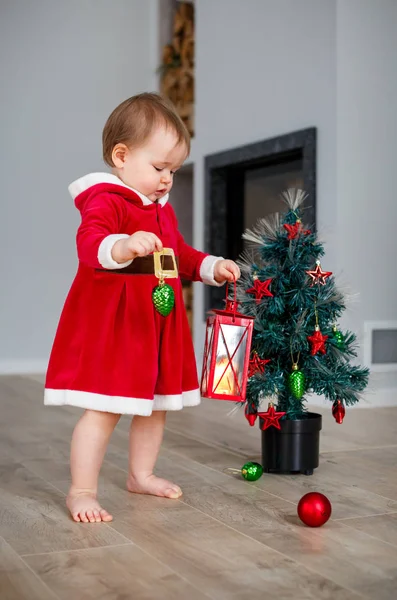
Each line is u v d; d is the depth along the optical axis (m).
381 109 3.82
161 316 1.86
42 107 5.43
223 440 2.82
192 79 5.32
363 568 1.45
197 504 1.92
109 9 5.60
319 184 3.83
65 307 1.85
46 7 5.43
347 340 2.32
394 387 3.87
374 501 1.96
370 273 3.80
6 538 1.63
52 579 1.38
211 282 2.04
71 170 5.52
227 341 1.97
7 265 5.36
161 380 1.87
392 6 3.85
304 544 1.60
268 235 2.32
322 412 3.54
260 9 4.24
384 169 3.83
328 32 3.75
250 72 4.34
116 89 5.64
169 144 1.83
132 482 2.03
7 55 5.34
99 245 1.68
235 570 1.43
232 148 4.52
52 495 2.00
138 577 1.39
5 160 5.34
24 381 4.82
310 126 3.88
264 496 2.00
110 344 1.78
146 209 1.86
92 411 1.82
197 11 4.86
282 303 2.21
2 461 2.44
